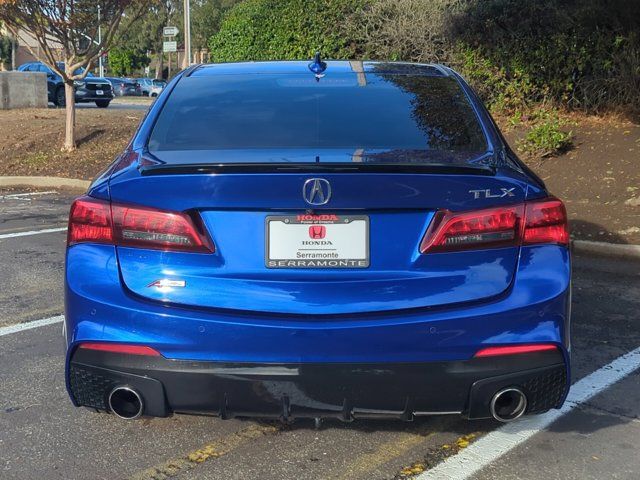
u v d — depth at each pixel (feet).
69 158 44.47
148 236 9.18
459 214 9.10
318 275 9.07
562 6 38.04
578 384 13.51
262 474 10.32
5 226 29.04
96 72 173.47
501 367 9.03
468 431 11.55
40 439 11.40
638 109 35.68
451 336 8.93
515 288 9.16
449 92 12.09
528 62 39.17
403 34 43.70
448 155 9.98
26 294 19.51
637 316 17.65
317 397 9.04
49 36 47.03
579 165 31.30
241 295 9.06
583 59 37.40
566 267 9.39
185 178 9.14
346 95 11.82
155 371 9.05
